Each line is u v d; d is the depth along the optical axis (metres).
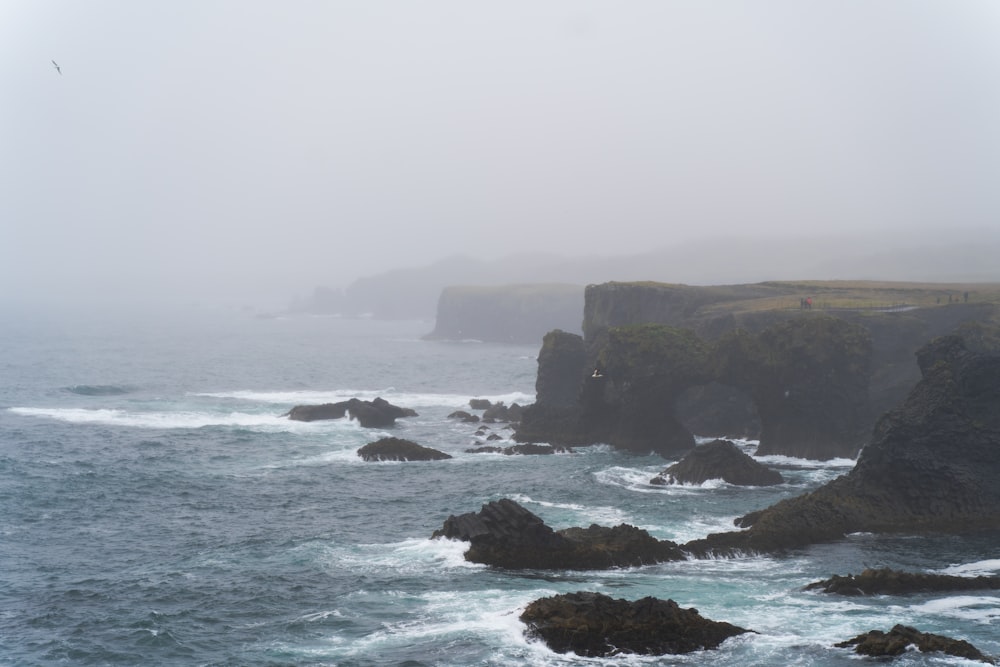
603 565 53.66
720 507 70.50
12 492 73.94
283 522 66.06
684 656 39.66
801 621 44.03
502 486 78.62
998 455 67.94
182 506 71.12
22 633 44.25
